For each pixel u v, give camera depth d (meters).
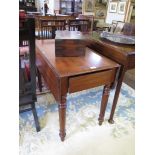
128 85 2.29
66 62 1.18
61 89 1.06
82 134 1.45
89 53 1.38
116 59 1.33
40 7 8.35
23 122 1.54
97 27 3.95
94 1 4.60
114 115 1.69
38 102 1.82
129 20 3.59
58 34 1.32
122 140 1.42
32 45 1.05
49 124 1.54
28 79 1.30
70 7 6.91
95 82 1.18
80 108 1.77
